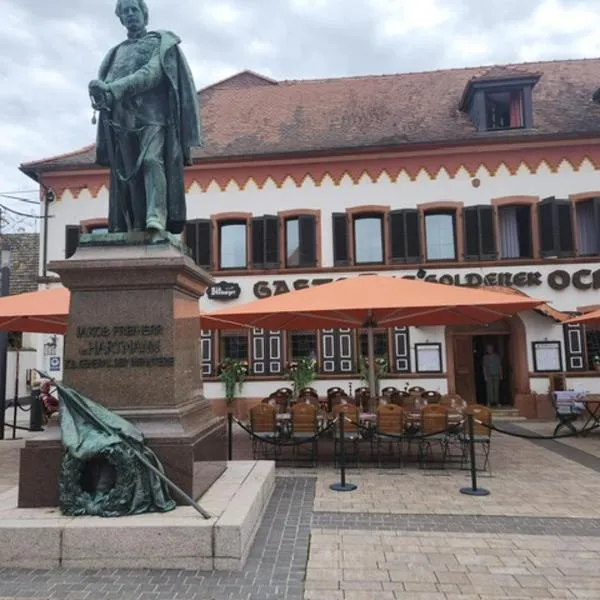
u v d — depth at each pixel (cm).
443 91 2056
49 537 482
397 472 889
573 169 1697
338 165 1762
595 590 440
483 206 1709
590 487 783
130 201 657
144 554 479
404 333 1708
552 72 2095
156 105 657
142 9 678
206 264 1775
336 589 441
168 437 552
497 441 1207
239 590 438
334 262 1739
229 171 1791
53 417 577
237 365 1717
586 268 1667
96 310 592
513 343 1709
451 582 455
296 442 929
